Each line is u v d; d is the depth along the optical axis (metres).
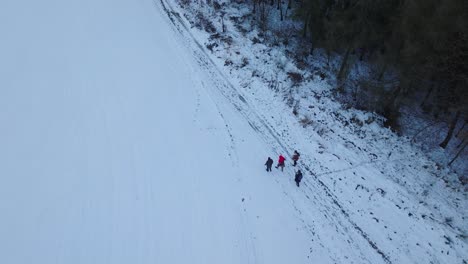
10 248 13.30
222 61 27.38
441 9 19.75
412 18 21.09
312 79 27.20
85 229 14.79
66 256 13.71
